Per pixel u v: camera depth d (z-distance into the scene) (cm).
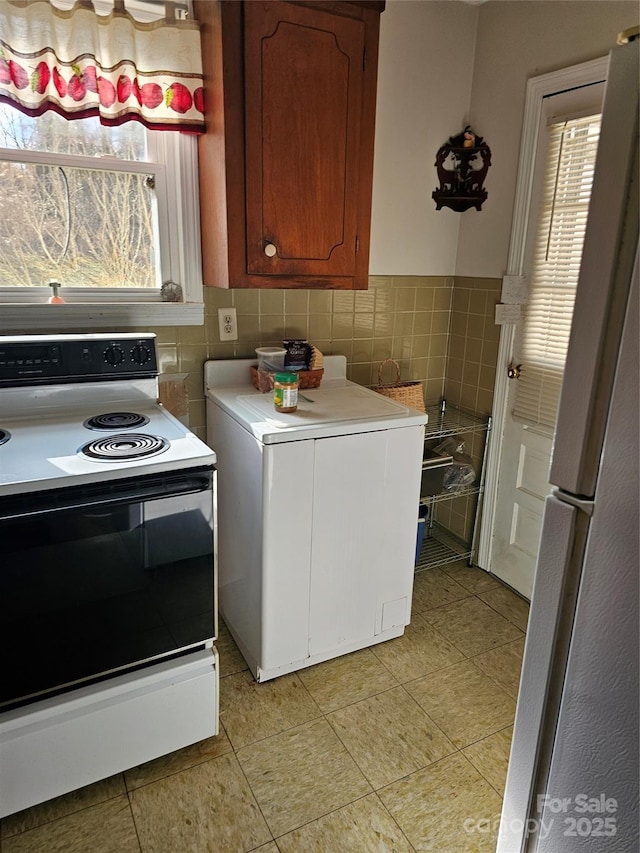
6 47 155
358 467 186
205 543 154
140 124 184
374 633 211
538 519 236
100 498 137
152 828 146
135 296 199
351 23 176
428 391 271
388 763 166
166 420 180
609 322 56
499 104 226
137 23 169
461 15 227
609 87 54
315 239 189
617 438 57
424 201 241
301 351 215
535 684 70
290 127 175
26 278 183
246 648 201
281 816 150
